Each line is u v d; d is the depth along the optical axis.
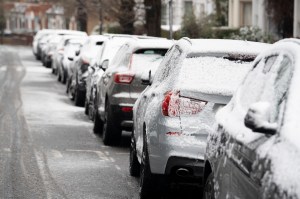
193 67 10.27
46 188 11.85
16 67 53.53
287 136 5.46
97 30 62.00
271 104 6.19
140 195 10.83
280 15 37.12
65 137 17.98
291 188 5.02
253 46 10.65
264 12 41.66
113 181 12.62
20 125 20.03
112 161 14.69
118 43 21.41
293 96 5.79
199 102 9.91
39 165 13.95
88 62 25.39
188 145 9.78
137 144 12.41
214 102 9.87
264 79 6.91
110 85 16.22
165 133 9.94
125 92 15.84
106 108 16.59
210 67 10.24
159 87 11.01
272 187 5.38
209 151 7.91
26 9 144.38
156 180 10.30
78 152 15.70
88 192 11.64
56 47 44.94
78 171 13.46
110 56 21.05
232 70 10.18
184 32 40.41
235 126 7.01
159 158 10.05
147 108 11.29
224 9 52.59
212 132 7.93
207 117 9.84
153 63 15.84
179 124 9.89
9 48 104.81
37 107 25.12
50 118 21.98
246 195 6.15
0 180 12.42
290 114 5.65
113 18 42.53
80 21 57.00
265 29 41.59
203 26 40.41
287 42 6.75
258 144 6.02
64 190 11.74
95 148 16.36
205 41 10.91
